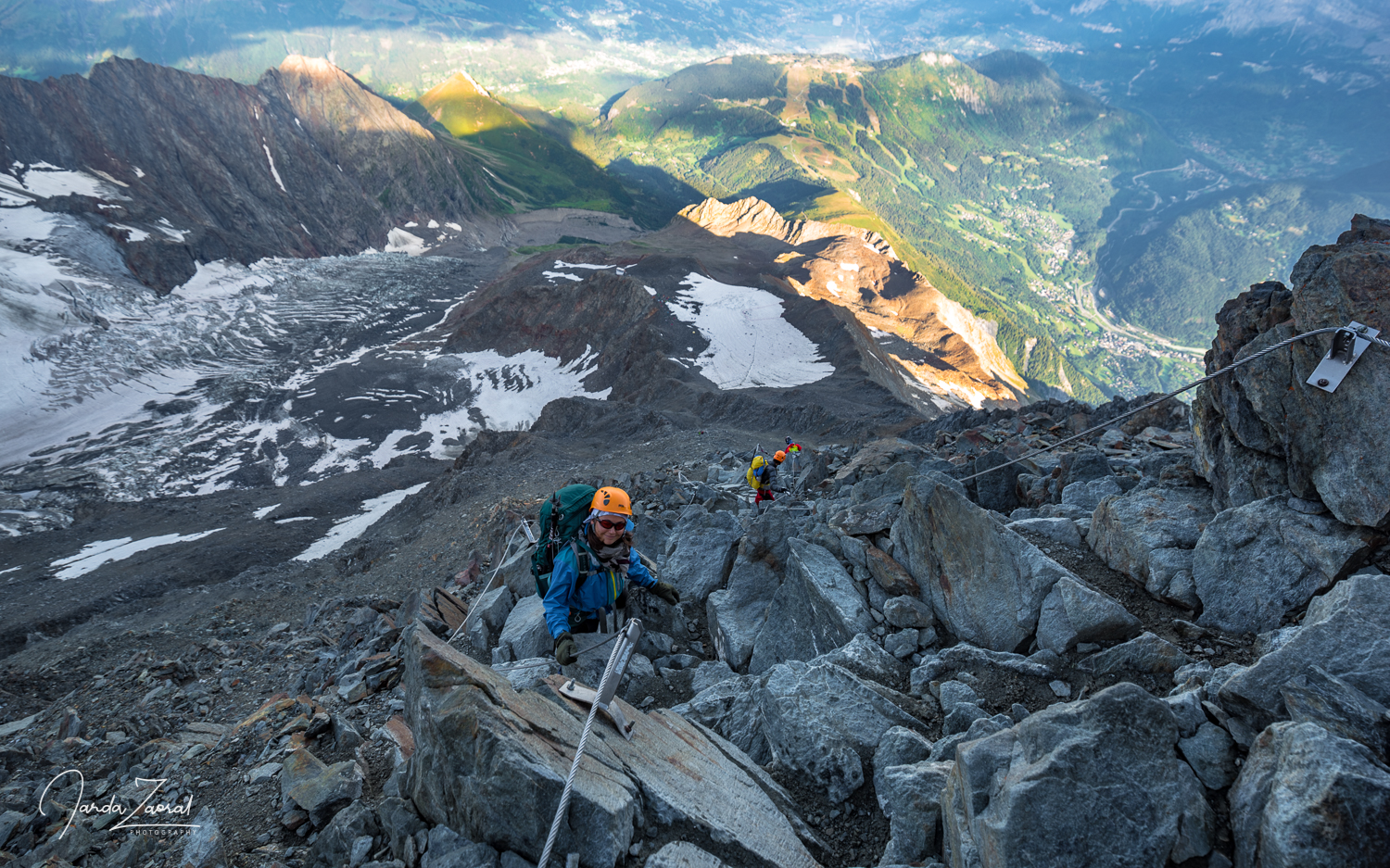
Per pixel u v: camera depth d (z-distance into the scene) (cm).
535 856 310
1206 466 540
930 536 536
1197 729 306
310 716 629
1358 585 330
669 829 331
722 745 427
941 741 375
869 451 1300
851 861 349
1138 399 1513
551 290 16075
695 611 695
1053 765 271
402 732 505
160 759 689
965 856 286
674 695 559
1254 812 256
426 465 10875
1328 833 223
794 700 422
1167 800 267
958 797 308
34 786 816
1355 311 414
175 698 1159
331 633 1441
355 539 5475
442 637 826
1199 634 427
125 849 470
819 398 9844
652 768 366
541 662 571
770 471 1272
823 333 14225
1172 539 488
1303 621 396
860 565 597
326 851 397
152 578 5791
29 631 4828
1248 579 431
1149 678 400
